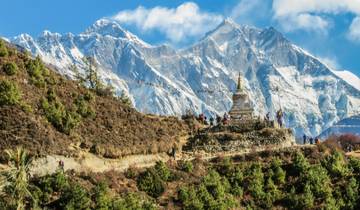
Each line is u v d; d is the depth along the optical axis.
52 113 98.38
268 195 90.75
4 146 86.81
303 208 89.06
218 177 93.31
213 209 85.12
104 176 88.25
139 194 85.81
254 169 95.75
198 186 89.88
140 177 90.88
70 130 96.88
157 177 90.38
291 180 94.69
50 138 91.50
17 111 93.69
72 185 81.06
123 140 102.00
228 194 89.88
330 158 98.88
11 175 75.81
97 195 79.94
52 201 79.19
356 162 98.06
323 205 88.69
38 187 80.31
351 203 90.06
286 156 101.94
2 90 95.50
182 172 94.50
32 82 105.12
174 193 89.25
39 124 93.56
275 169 96.50
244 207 88.62
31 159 81.88
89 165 92.50
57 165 88.12
